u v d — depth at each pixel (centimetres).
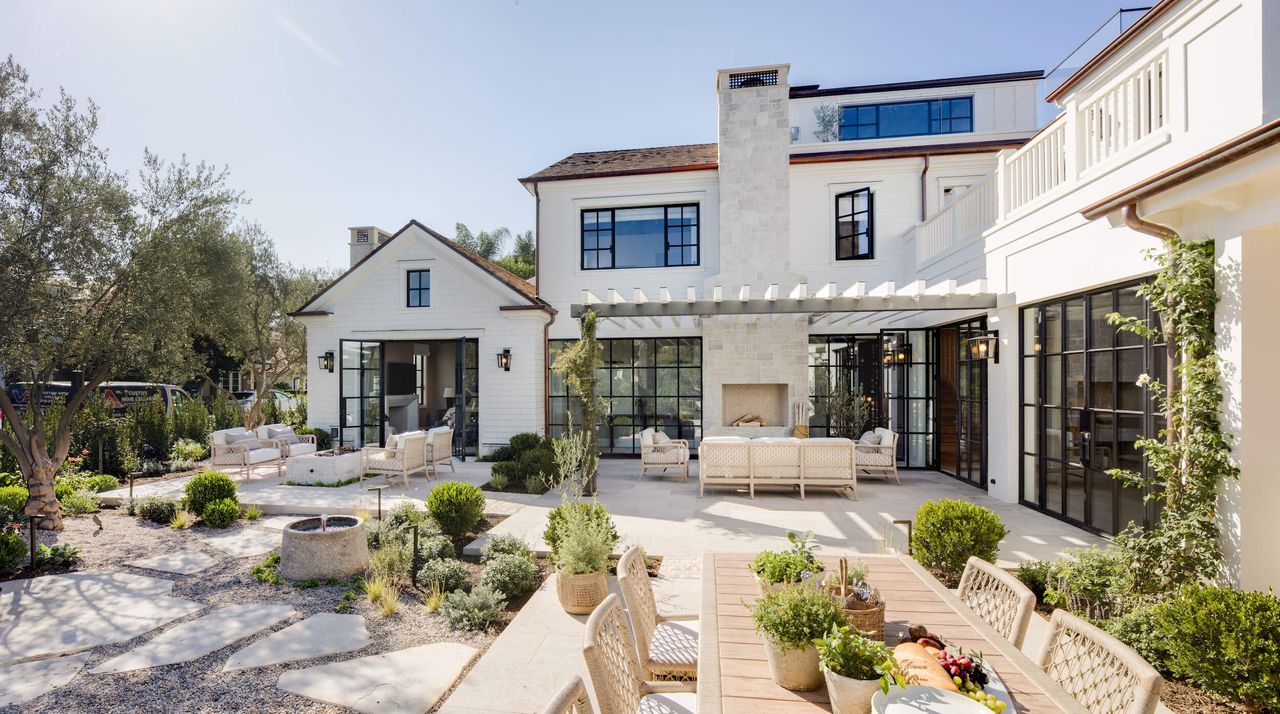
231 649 436
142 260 781
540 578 585
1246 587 447
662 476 1166
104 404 1255
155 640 450
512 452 1247
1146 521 607
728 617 282
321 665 407
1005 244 877
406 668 402
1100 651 229
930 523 530
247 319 1692
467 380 1445
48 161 710
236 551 679
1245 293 448
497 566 544
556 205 1443
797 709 200
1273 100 463
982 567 322
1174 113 545
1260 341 448
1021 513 816
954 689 192
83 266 729
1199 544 459
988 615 311
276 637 452
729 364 1334
